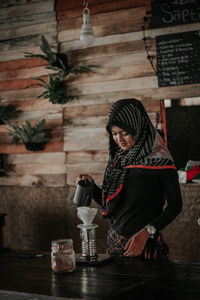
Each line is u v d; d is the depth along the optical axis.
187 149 7.29
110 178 2.13
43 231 3.96
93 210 1.94
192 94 3.38
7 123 3.92
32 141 3.83
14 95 4.07
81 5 3.75
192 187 3.34
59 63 3.73
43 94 3.76
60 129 3.88
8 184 4.13
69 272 1.80
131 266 1.86
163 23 3.42
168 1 3.39
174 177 2.00
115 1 3.62
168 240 3.46
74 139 3.82
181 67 3.39
